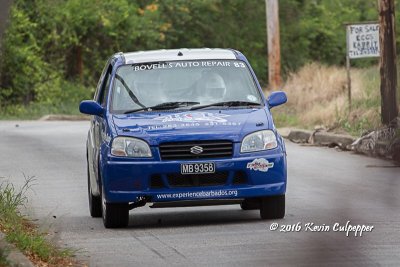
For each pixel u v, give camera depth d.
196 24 136.12
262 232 30.41
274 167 32.50
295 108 80.94
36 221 34.69
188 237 30.00
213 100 34.56
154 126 32.78
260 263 25.30
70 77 129.25
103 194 32.91
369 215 33.09
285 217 33.47
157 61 35.72
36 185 44.75
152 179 32.22
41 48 125.50
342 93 77.88
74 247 28.58
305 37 142.38
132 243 29.23
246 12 138.12
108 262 26.12
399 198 37.56
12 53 119.00
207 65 35.59
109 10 128.38
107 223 32.78
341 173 46.38
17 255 24.77
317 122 69.38
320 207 35.62
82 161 54.22
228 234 30.30
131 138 32.50
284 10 139.62
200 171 32.09
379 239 28.31
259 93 35.00
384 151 53.12
